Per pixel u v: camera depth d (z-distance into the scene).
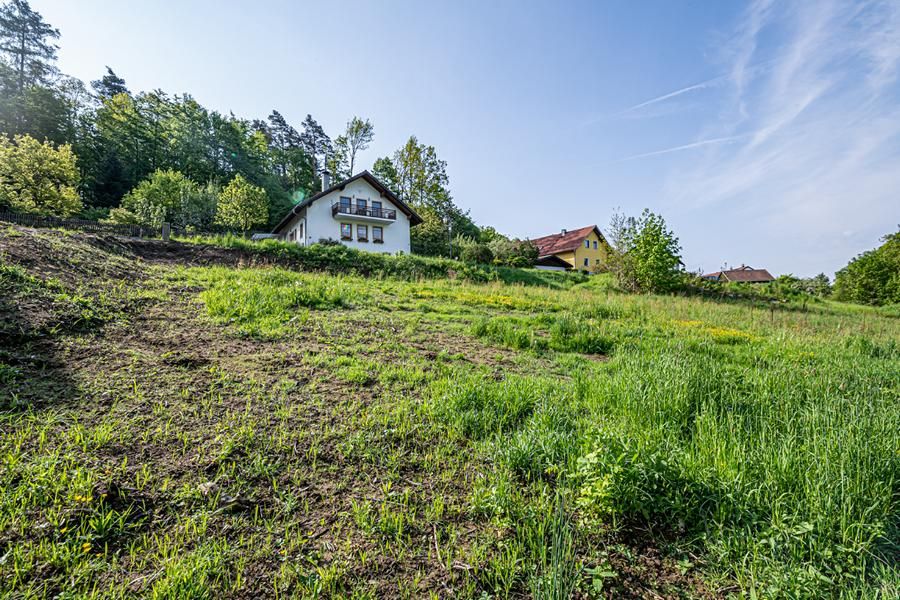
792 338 8.82
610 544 2.18
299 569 1.84
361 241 29.64
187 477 2.37
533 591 1.78
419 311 9.03
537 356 6.51
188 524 2.01
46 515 1.92
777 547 2.04
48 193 25.94
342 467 2.70
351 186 29.41
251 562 1.86
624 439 2.72
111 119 44.56
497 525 2.24
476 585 1.85
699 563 2.08
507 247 34.53
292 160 57.69
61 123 38.34
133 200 33.75
